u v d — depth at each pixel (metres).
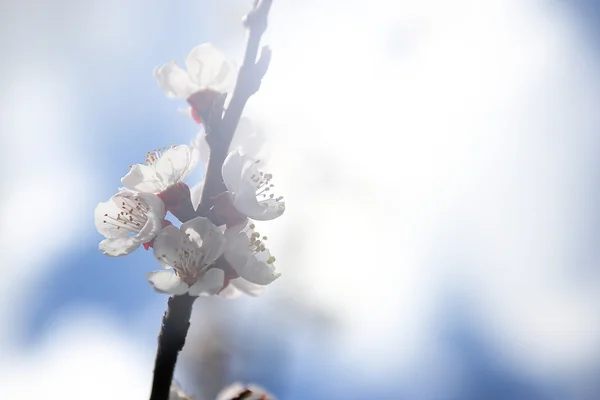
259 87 0.48
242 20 0.49
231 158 0.48
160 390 0.46
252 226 0.50
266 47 0.49
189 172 0.50
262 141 0.53
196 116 0.53
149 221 0.49
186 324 0.47
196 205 0.50
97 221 0.50
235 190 0.48
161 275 0.48
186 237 0.48
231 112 0.48
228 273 0.49
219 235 0.48
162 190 0.49
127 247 0.49
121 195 0.49
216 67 0.53
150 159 0.51
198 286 0.47
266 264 0.49
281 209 0.49
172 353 0.47
